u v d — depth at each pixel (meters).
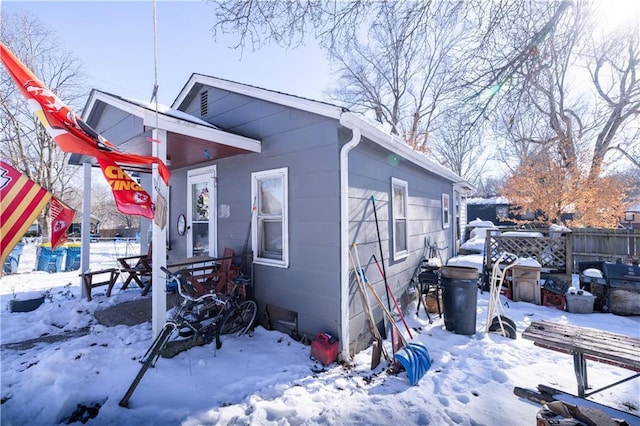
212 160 4.89
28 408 2.29
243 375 2.83
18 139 17.39
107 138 3.86
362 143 3.95
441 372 2.97
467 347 3.56
